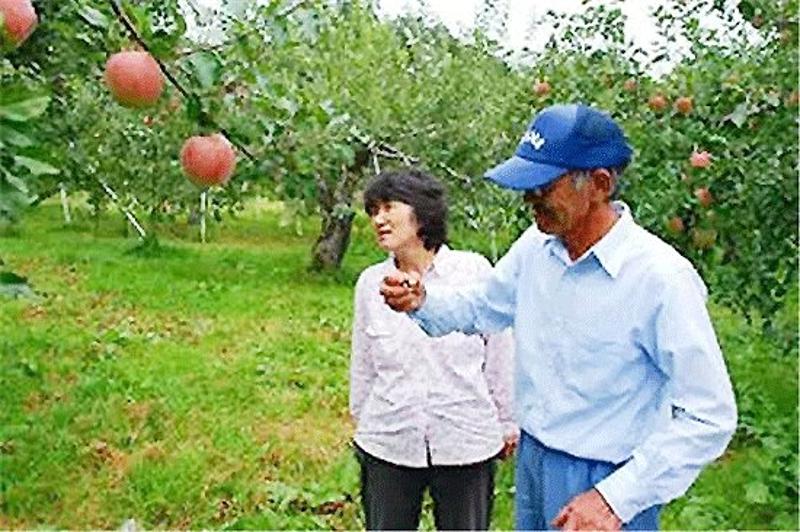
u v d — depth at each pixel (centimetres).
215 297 1097
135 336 876
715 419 223
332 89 1084
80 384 694
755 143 590
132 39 289
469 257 328
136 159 936
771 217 588
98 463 559
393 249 320
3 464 539
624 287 234
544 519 254
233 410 665
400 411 327
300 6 320
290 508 509
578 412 242
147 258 1352
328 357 830
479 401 328
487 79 1189
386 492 333
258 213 2036
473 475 331
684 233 611
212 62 288
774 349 697
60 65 341
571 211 234
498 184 234
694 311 228
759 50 628
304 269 1334
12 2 242
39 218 1736
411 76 1193
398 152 352
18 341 820
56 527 484
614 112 695
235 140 305
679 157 621
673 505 503
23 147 240
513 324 271
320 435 627
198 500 516
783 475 510
